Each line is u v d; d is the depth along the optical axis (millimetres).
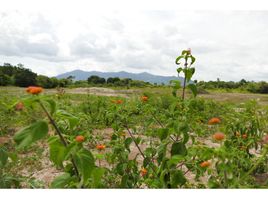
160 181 2518
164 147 2609
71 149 1731
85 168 1717
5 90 11430
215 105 10367
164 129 2633
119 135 3891
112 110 4055
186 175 4266
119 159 3316
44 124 1719
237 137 4156
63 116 1812
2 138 6242
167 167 2447
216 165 2141
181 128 2555
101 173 1843
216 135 2221
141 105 4004
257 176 4219
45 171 4652
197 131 3285
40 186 3131
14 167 4453
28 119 6586
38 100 1762
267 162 4305
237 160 3270
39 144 6062
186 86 2756
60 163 1815
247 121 4652
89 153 1759
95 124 7363
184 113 2762
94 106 9266
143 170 3096
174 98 2773
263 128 4633
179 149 2527
